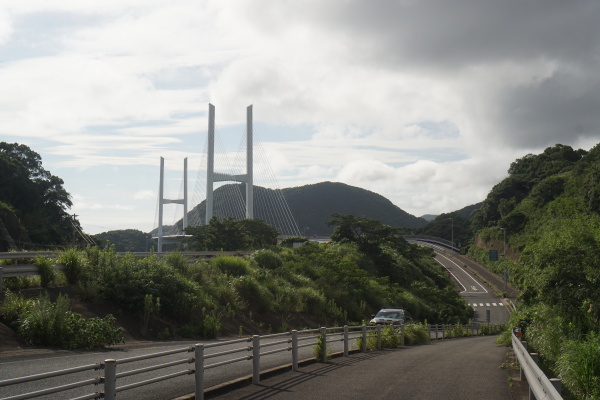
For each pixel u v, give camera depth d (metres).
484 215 167.75
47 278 22.11
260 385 11.97
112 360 7.79
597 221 23.22
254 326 30.25
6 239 55.72
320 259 54.31
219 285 32.00
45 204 80.38
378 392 11.13
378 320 34.66
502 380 13.06
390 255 81.56
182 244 103.19
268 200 184.38
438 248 174.12
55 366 12.83
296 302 37.62
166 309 24.72
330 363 16.25
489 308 87.50
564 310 19.14
